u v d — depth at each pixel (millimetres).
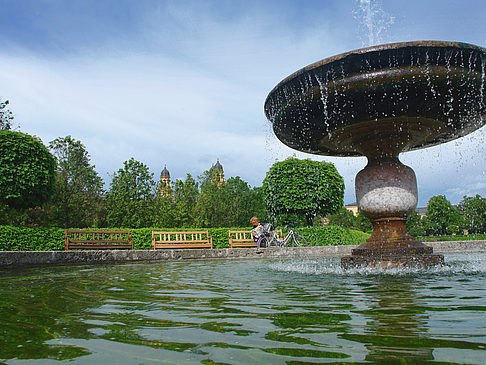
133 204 24547
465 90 4168
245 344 1376
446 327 1572
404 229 5410
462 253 12367
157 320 1844
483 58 3914
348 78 4113
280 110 5035
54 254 7508
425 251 5039
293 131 5508
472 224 39812
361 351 1254
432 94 4180
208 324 1735
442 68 3895
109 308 2219
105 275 4863
